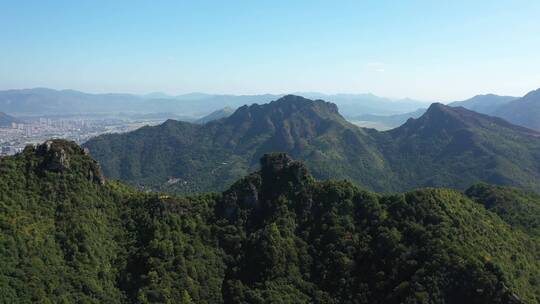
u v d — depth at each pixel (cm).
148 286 11775
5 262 10506
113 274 12244
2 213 11681
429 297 10894
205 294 12250
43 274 10838
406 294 11150
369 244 13262
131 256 12888
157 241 12950
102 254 12456
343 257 12975
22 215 12000
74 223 12550
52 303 10250
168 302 11369
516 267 12125
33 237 11550
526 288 11462
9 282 10156
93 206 13825
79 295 10888
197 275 12644
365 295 12050
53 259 11394
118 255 12975
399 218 13700
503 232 13962
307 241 14000
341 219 14238
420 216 13638
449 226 12912
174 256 12850
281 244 13362
